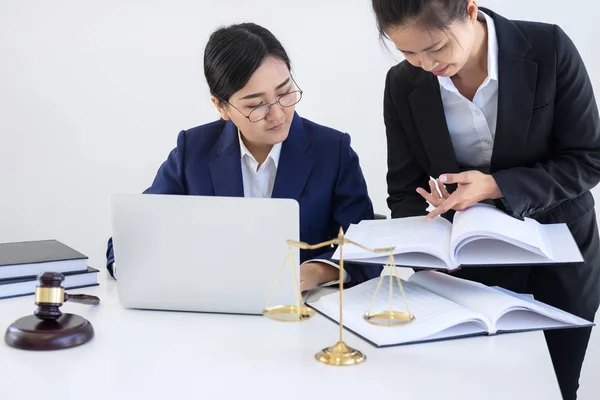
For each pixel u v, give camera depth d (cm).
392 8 136
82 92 298
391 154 184
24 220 302
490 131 169
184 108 301
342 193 176
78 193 303
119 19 295
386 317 122
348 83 293
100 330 127
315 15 291
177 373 107
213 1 295
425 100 168
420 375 106
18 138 298
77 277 156
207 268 134
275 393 100
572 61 160
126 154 303
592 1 264
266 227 130
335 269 157
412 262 132
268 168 180
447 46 139
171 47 297
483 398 98
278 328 128
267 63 156
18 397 99
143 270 136
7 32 293
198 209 131
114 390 101
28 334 117
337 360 110
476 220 136
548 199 154
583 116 161
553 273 173
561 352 176
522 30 163
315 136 179
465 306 131
